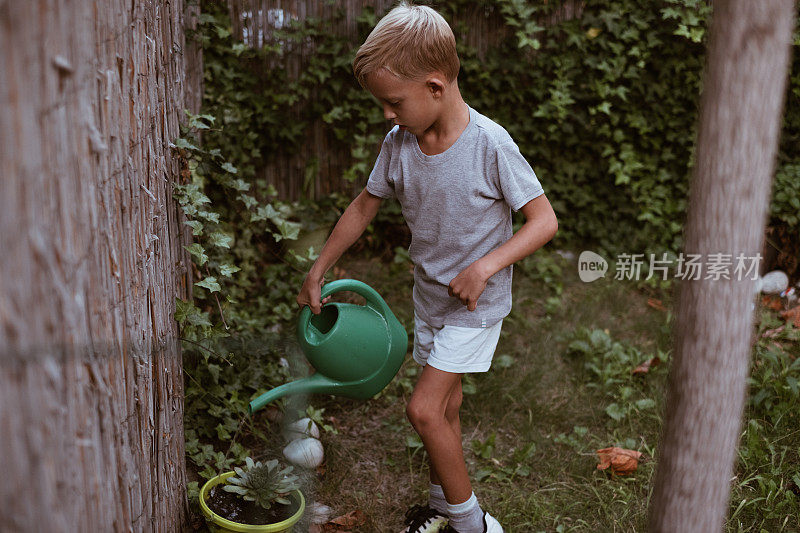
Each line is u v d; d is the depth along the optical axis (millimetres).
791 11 1112
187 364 2533
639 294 3850
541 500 2344
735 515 2213
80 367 1034
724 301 1215
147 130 1672
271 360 2805
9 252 807
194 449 2338
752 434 2523
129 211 1419
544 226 1826
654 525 1379
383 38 1665
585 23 4066
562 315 3621
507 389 2949
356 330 2023
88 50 1100
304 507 2021
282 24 3924
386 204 4125
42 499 885
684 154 4199
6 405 806
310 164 4152
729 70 1136
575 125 4227
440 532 2104
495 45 4137
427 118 1758
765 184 1177
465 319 1913
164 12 2049
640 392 2965
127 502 1325
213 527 1958
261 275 3580
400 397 2906
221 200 3217
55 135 934
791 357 3131
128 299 1390
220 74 3770
